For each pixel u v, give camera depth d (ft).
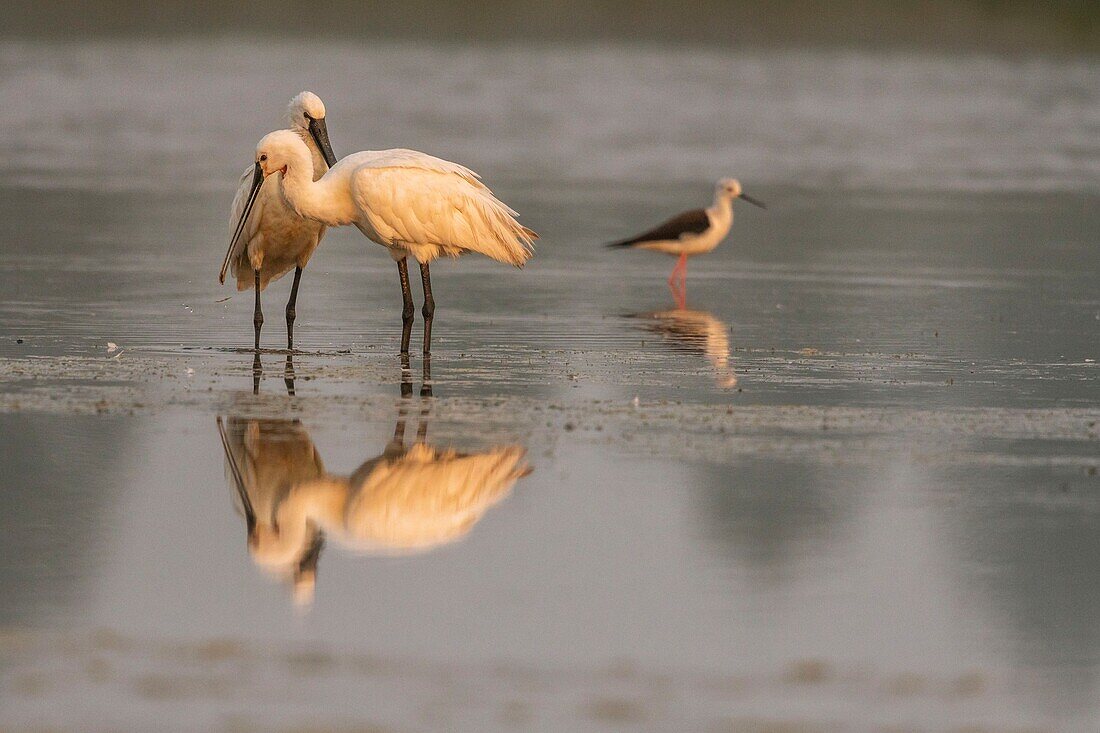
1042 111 207.92
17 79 222.89
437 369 58.75
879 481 44.06
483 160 145.69
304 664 30.68
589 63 273.13
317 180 62.18
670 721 28.22
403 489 42.70
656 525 39.96
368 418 50.11
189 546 38.09
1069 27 344.49
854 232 106.93
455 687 29.68
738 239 103.60
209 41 312.09
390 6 382.63
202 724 27.63
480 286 82.58
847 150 163.22
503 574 36.42
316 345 63.82
